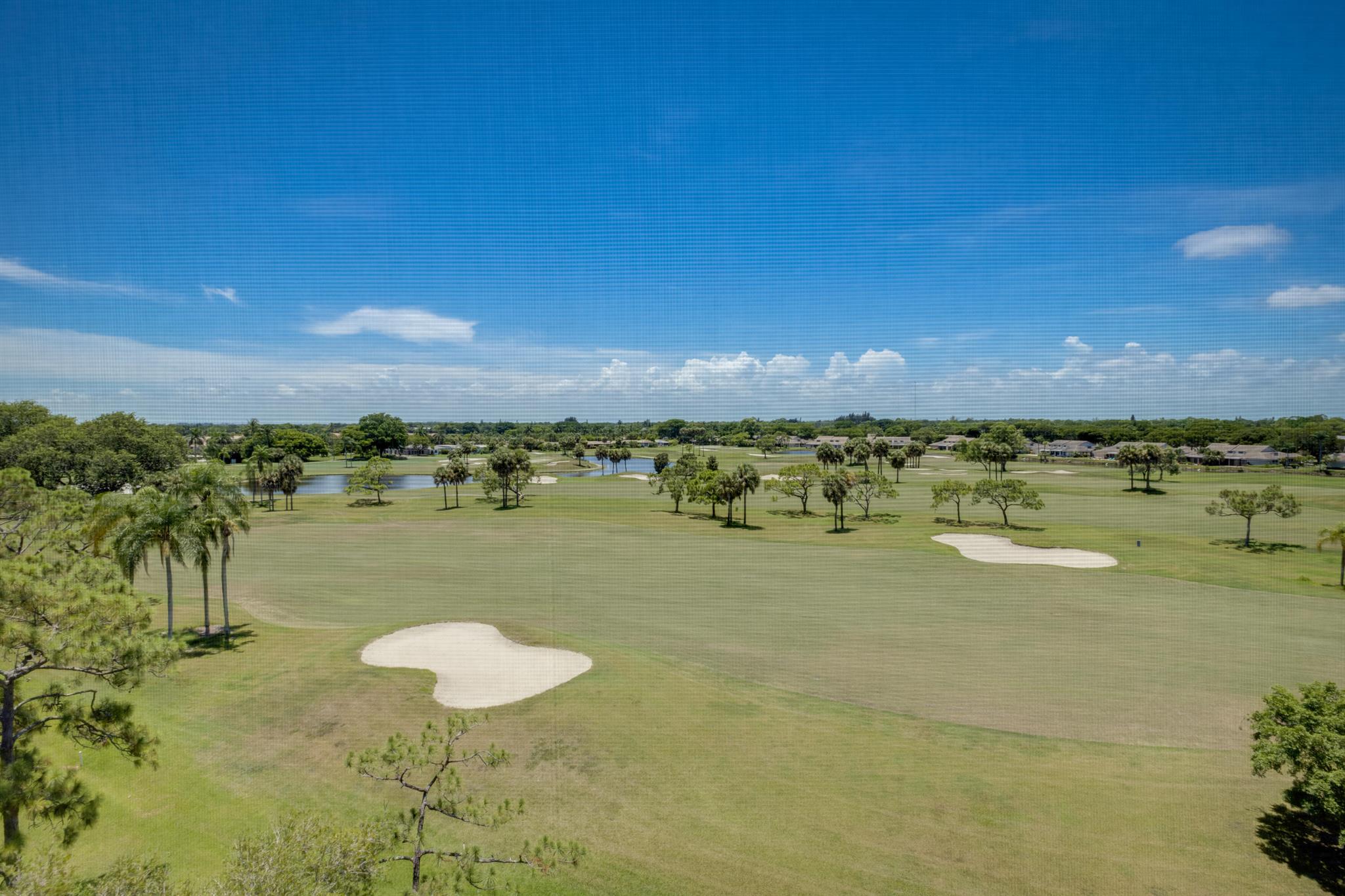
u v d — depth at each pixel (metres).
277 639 33.66
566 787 20.02
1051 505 86.94
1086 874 16.17
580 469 159.62
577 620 37.09
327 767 21.36
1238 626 35.31
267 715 24.91
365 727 23.95
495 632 34.06
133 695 26.56
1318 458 153.88
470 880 14.71
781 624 36.34
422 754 21.64
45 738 22.73
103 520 32.62
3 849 12.08
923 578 46.97
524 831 17.98
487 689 27.06
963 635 34.03
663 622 36.66
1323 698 17.52
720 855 17.00
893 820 18.33
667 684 27.41
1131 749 22.03
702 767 21.05
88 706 17.41
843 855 16.97
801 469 88.00
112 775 20.98
